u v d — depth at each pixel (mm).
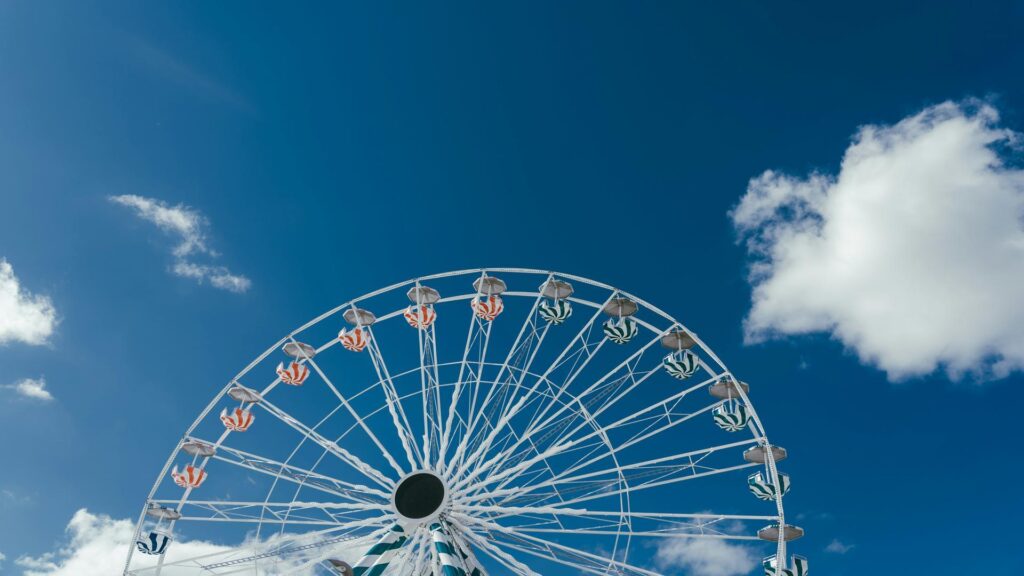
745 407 29766
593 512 27703
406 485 27797
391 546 26422
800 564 27125
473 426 29531
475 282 32156
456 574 24359
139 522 28625
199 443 30594
